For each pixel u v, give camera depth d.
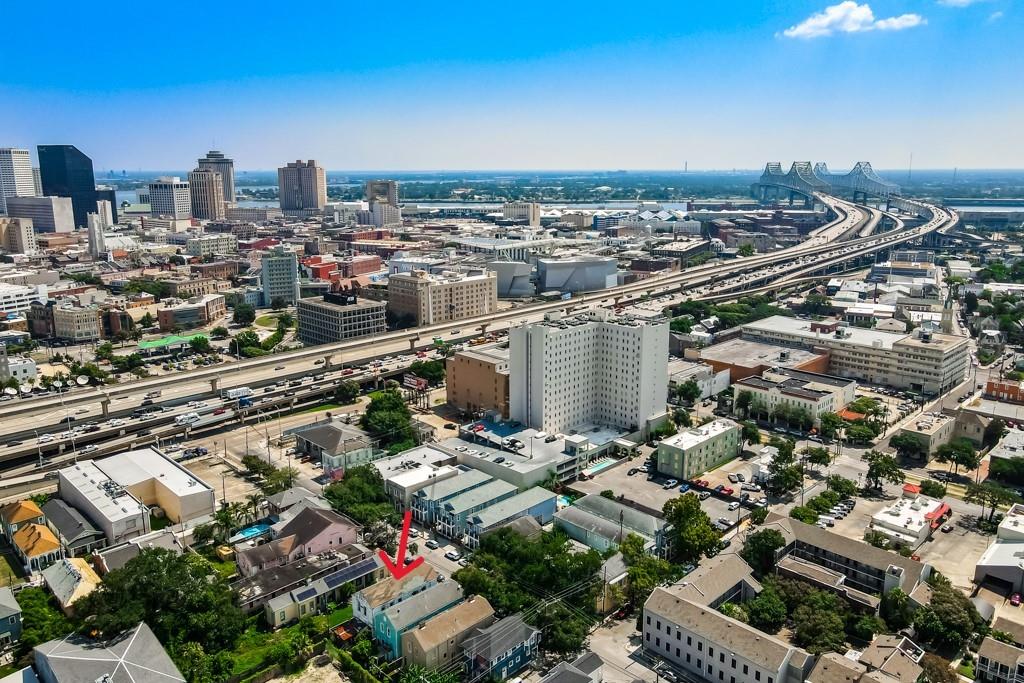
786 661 173.88
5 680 176.88
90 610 199.50
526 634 191.12
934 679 172.00
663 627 193.88
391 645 194.00
